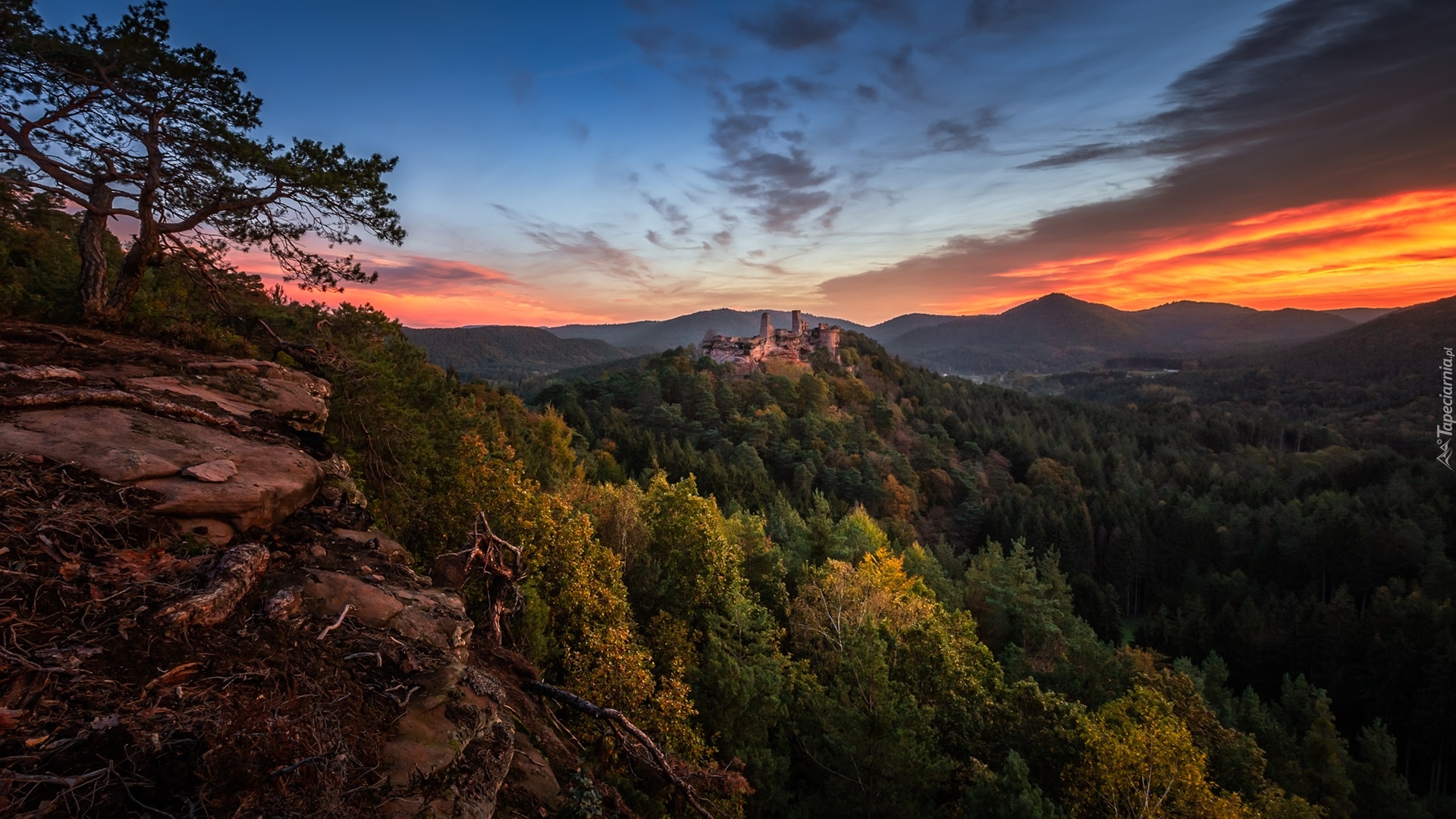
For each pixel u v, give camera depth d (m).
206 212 12.56
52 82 10.65
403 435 18.69
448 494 20.95
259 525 6.72
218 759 3.61
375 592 6.68
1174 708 33.31
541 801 6.09
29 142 10.77
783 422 120.38
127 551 5.19
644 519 35.31
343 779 4.01
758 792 20.17
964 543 99.62
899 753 20.31
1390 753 39.62
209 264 14.22
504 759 5.57
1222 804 20.62
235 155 11.87
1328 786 35.34
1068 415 187.75
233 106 11.85
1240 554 87.25
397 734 4.94
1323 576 79.62
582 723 12.84
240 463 7.41
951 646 30.48
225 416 8.87
